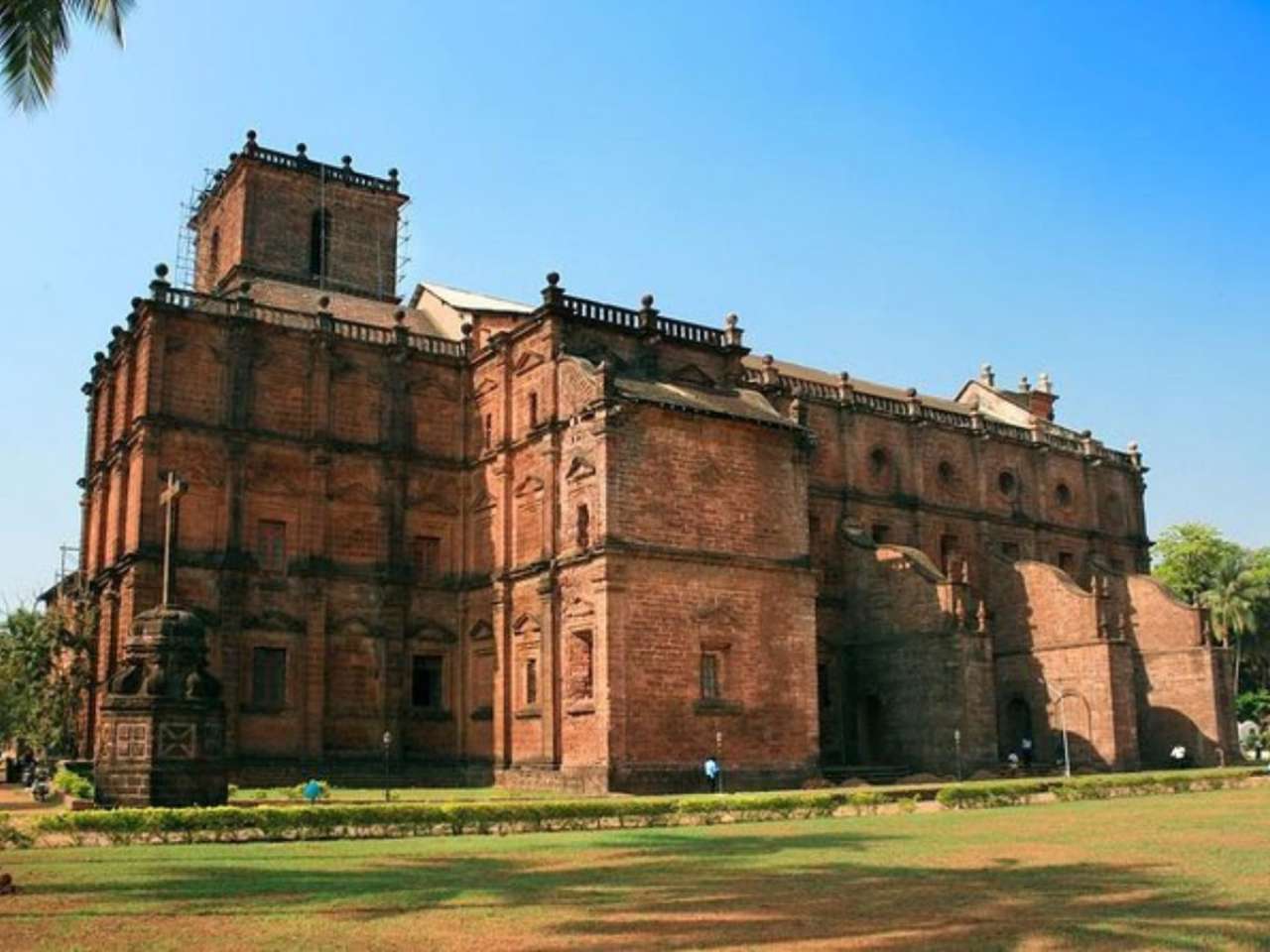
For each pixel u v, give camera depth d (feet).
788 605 175.22
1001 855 80.94
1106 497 273.75
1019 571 229.86
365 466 188.44
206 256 244.01
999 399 284.00
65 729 185.68
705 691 165.17
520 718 174.81
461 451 197.67
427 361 197.16
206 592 171.73
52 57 69.15
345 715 179.32
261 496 179.01
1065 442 268.21
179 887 65.87
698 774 160.66
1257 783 176.76
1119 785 155.53
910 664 199.82
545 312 181.27
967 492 245.45
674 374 192.54
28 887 65.92
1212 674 222.28
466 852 86.58
